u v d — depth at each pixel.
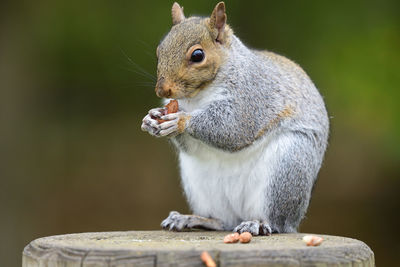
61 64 14.77
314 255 4.97
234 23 14.12
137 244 5.46
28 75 14.35
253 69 7.38
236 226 7.63
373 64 13.91
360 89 13.68
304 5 14.20
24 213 14.03
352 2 14.12
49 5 14.45
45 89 14.75
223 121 7.11
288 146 7.27
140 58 14.44
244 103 7.21
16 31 14.12
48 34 14.48
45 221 14.17
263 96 7.36
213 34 7.05
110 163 15.47
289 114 7.43
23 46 14.22
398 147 13.46
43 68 14.64
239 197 7.45
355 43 14.03
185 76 6.79
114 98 15.32
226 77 7.13
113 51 14.59
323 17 14.15
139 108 15.34
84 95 15.21
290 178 7.20
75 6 14.51
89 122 15.40
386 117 13.64
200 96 7.19
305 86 7.92
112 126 15.62
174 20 7.64
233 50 7.27
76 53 14.77
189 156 7.48
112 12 14.53
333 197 15.29
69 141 15.19
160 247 5.07
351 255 5.14
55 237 6.20
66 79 14.95
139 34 14.40
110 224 14.56
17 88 14.20
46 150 14.69
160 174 15.61
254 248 5.00
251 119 7.25
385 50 13.96
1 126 14.01
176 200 15.31
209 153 7.40
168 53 6.84
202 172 7.54
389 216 14.84
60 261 5.04
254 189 7.32
